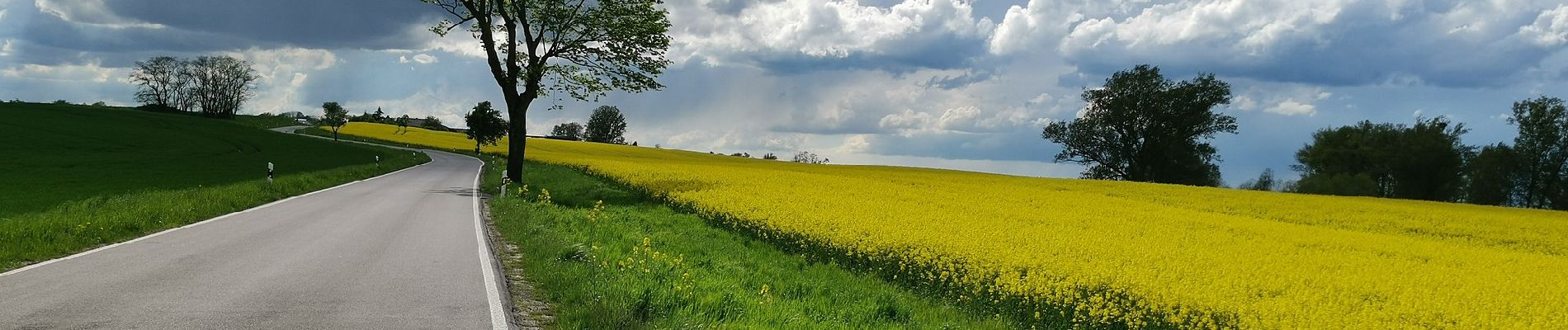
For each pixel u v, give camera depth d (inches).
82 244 460.4
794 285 453.4
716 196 967.0
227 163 1847.9
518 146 1427.2
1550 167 2655.0
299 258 425.7
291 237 525.7
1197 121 2898.6
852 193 1075.9
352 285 346.3
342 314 286.8
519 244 523.8
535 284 374.0
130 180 1266.0
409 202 870.4
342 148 2972.4
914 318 378.3
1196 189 1804.9
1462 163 2792.8
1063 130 3038.9
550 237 544.7
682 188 1114.1
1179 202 1359.5
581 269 395.9
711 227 773.9
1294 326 354.6
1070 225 747.4
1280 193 1770.4
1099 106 3014.3
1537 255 708.7
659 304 314.8
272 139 3161.9
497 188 1142.3
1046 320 404.5
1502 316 382.6
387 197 932.6
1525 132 2674.7
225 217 653.9
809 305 375.6
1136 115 2947.8
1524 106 2674.7
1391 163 2787.9
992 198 1118.4
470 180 1389.0
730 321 310.3
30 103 3991.1
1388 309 385.7
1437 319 373.7
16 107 3346.5
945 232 622.8
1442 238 940.0
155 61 5206.7
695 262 510.3
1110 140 2955.2
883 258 540.7
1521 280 496.1
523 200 914.1
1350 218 1155.9
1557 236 983.6
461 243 519.8
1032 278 445.4
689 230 733.3
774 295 408.5
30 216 603.2
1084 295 425.7
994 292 439.2
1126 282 425.1
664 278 400.2
